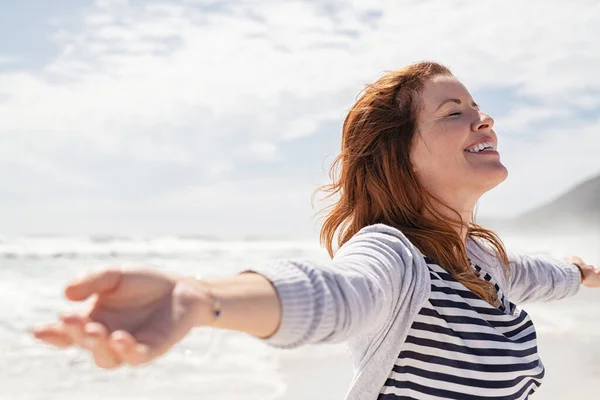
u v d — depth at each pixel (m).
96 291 1.04
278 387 5.38
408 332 1.83
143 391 5.27
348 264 1.58
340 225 2.30
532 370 1.95
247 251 26.95
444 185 2.13
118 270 1.07
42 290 11.80
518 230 34.16
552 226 34.44
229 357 6.50
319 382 5.57
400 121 2.14
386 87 2.17
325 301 1.35
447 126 2.10
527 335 2.00
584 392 5.17
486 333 1.89
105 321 1.04
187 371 5.88
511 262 2.61
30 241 25.23
